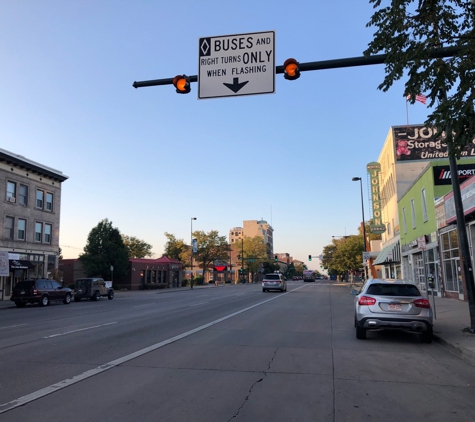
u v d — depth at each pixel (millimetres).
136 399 6270
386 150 43281
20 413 5652
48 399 6246
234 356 9359
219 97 9305
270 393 6625
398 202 36656
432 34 7832
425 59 7617
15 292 27109
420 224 29391
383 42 7848
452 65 7516
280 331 13258
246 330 13445
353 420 5504
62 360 8914
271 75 9164
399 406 6062
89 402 6121
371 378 7598
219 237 86812
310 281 104062
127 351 9891
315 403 6164
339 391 6766
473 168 25094
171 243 88938
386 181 44219
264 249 112000
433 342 11383
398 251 37844
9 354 9602
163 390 6727
